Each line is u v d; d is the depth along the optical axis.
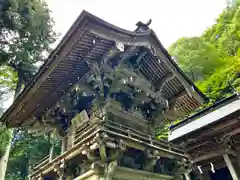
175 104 9.47
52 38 19.17
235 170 11.07
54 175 7.58
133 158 6.78
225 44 32.03
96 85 7.04
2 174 13.07
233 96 12.53
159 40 7.22
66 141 8.12
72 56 6.09
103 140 5.09
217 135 11.34
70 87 7.60
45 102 7.86
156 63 7.98
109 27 5.55
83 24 5.05
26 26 16.39
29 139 21.17
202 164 12.52
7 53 16.67
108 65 6.78
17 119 8.23
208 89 26.02
